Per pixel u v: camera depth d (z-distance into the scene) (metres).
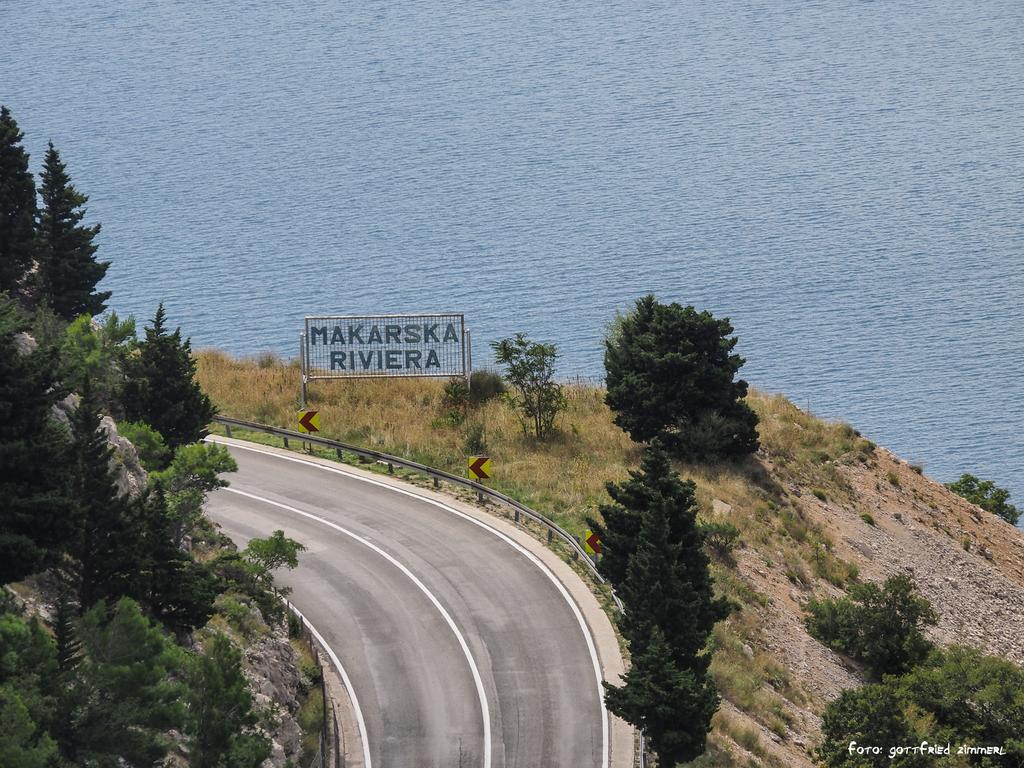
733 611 137.00
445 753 105.69
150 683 75.19
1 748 62.81
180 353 134.88
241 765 77.38
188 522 111.75
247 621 109.00
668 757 101.38
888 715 113.75
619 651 119.12
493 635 121.69
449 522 144.38
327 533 140.75
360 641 120.38
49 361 90.88
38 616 85.25
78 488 87.19
